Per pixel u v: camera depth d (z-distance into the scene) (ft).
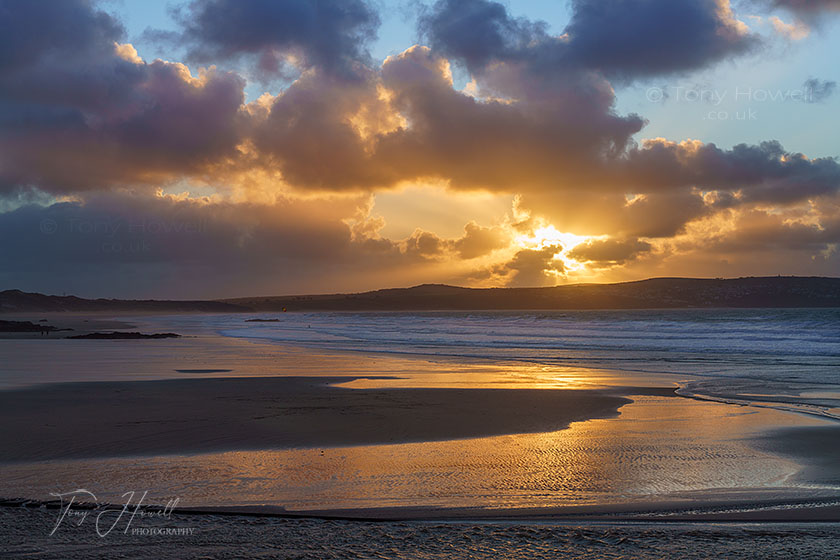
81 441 40.04
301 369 92.68
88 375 81.46
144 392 63.98
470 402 58.44
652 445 40.09
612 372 88.94
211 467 33.71
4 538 21.17
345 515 25.45
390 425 46.62
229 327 337.72
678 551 19.76
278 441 40.70
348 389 67.67
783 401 60.29
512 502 27.48
